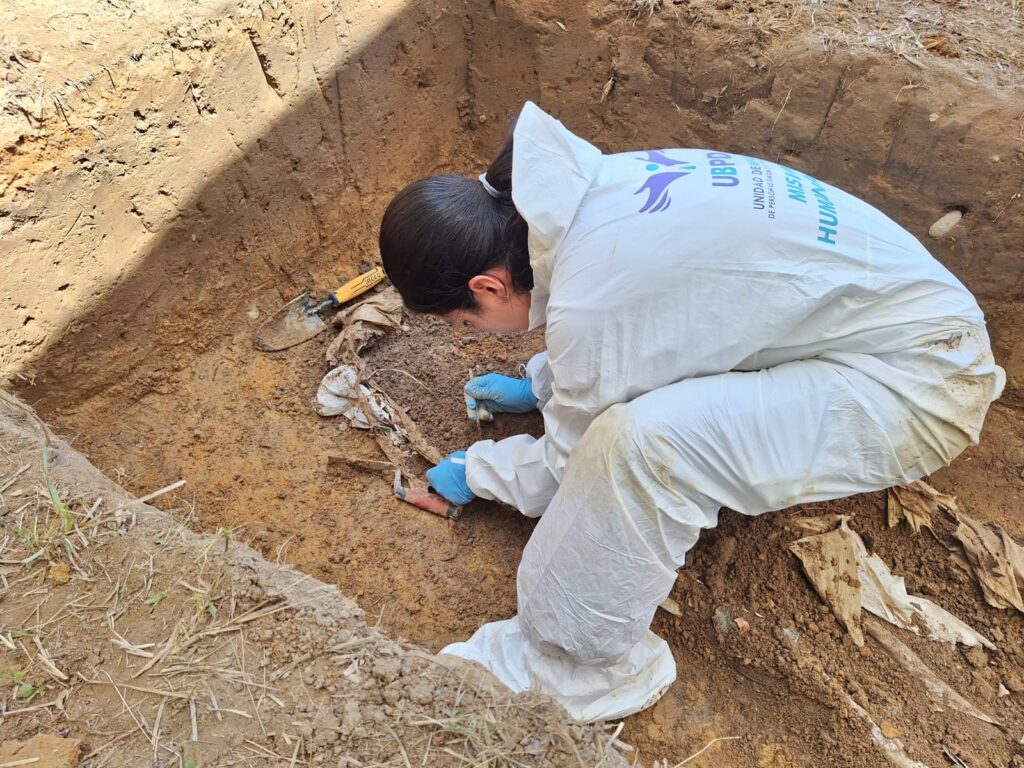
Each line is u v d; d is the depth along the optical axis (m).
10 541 1.32
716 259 1.30
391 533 1.98
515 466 1.79
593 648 1.51
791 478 1.41
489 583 1.90
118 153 1.82
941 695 1.64
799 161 2.28
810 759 1.61
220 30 1.94
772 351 1.44
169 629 1.23
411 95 2.70
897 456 1.44
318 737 1.11
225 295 2.28
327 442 2.17
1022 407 2.17
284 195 2.34
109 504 1.40
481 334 2.51
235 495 2.00
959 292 1.44
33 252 1.72
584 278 1.32
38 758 1.05
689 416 1.34
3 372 1.75
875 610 1.76
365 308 2.42
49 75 1.70
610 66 2.53
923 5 2.34
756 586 1.82
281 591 1.29
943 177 2.00
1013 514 1.97
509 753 1.12
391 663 1.21
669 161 1.43
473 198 1.38
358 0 2.31
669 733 1.65
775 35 2.20
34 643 1.19
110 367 2.01
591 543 1.41
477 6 2.67
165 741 1.10
